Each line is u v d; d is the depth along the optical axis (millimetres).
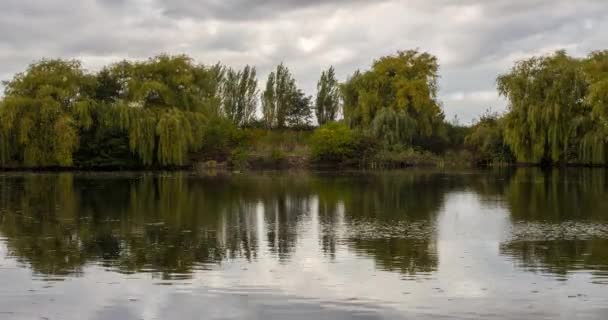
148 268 18281
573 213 30047
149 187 46656
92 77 71750
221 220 28125
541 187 44781
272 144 83375
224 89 108938
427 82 82375
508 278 17000
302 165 77625
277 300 15125
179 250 20953
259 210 31859
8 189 44125
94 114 70375
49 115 65375
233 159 75250
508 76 72250
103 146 70375
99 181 52781
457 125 90688
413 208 32625
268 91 108000
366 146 79000
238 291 15852
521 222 27094
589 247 21156
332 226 26172
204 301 15070
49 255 20141
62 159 65312
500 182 50312
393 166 78812
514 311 14305
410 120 80062
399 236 23562
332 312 14297
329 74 111562
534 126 70000
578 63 71062
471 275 17344
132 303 14938
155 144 69938
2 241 22672
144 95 71250
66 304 14859
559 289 15922
